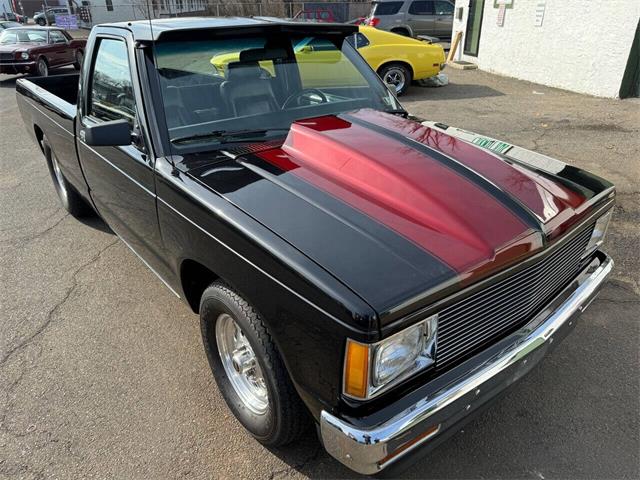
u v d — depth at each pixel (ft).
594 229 8.46
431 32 57.62
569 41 34.12
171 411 8.81
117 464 7.80
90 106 11.66
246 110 9.55
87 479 7.55
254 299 6.51
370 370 5.39
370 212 6.73
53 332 11.02
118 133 8.46
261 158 8.25
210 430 8.39
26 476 7.61
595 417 8.44
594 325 10.67
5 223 16.70
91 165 11.75
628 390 8.98
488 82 39.14
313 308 5.67
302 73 10.51
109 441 8.21
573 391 9.00
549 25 35.76
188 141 8.70
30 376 9.72
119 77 9.95
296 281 5.83
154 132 8.62
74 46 53.98
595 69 32.40
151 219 9.07
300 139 8.61
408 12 56.80
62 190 16.88
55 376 9.70
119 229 11.69
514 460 7.70
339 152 8.00
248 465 7.73
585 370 9.46
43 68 48.91
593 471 7.48
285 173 7.71
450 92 35.55
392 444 5.51
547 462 7.66
